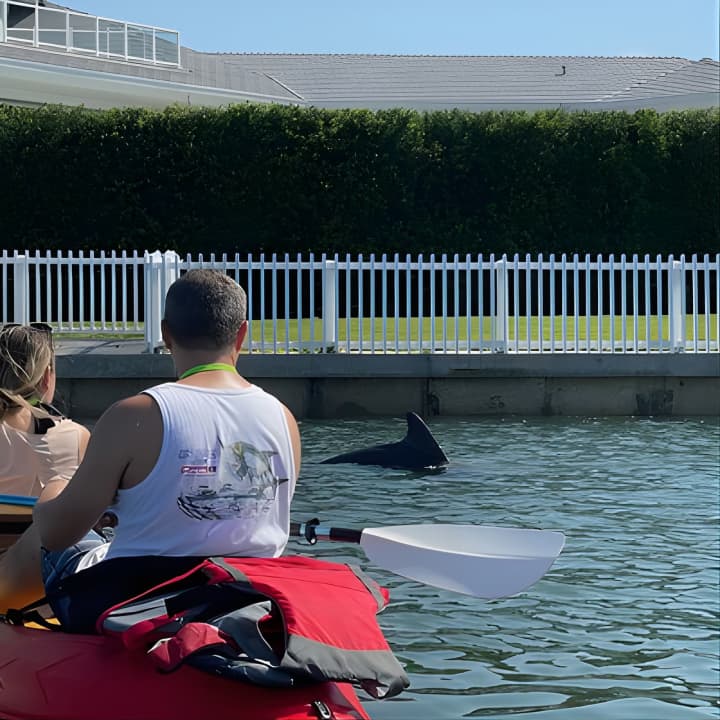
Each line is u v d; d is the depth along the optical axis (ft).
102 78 101.76
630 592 23.91
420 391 52.95
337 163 83.15
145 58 116.47
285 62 135.13
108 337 60.54
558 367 52.75
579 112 85.97
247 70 126.21
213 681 11.09
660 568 25.63
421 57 138.51
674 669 19.69
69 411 51.13
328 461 38.88
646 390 53.21
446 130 83.92
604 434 46.68
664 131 83.71
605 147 84.02
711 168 83.61
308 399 52.44
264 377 52.06
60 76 99.81
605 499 32.94
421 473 37.04
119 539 12.03
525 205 84.33
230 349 12.56
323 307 55.67
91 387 51.29
